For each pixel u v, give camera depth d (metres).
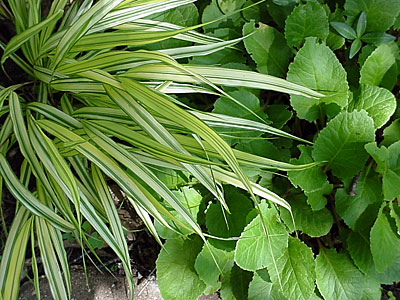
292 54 0.50
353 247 0.46
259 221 0.42
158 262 0.47
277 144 0.47
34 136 0.35
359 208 0.45
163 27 0.43
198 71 0.36
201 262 0.45
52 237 0.36
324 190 0.46
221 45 0.39
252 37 0.48
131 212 0.56
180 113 0.31
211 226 0.44
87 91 0.38
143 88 0.33
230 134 0.44
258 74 0.36
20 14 0.46
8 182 0.34
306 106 0.47
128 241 0.57
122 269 0.56
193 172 0.34
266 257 0.43
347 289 0.46
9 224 0.54
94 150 0.34
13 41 0.37
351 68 0.51
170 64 0.32
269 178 0.47
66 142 0.34
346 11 0.49
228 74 0.36
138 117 0.32
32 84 0.55
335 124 0.43
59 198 0.34
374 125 0.46
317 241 0.50
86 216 0.34
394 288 0.55
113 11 0.40
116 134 0.35
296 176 0.43
